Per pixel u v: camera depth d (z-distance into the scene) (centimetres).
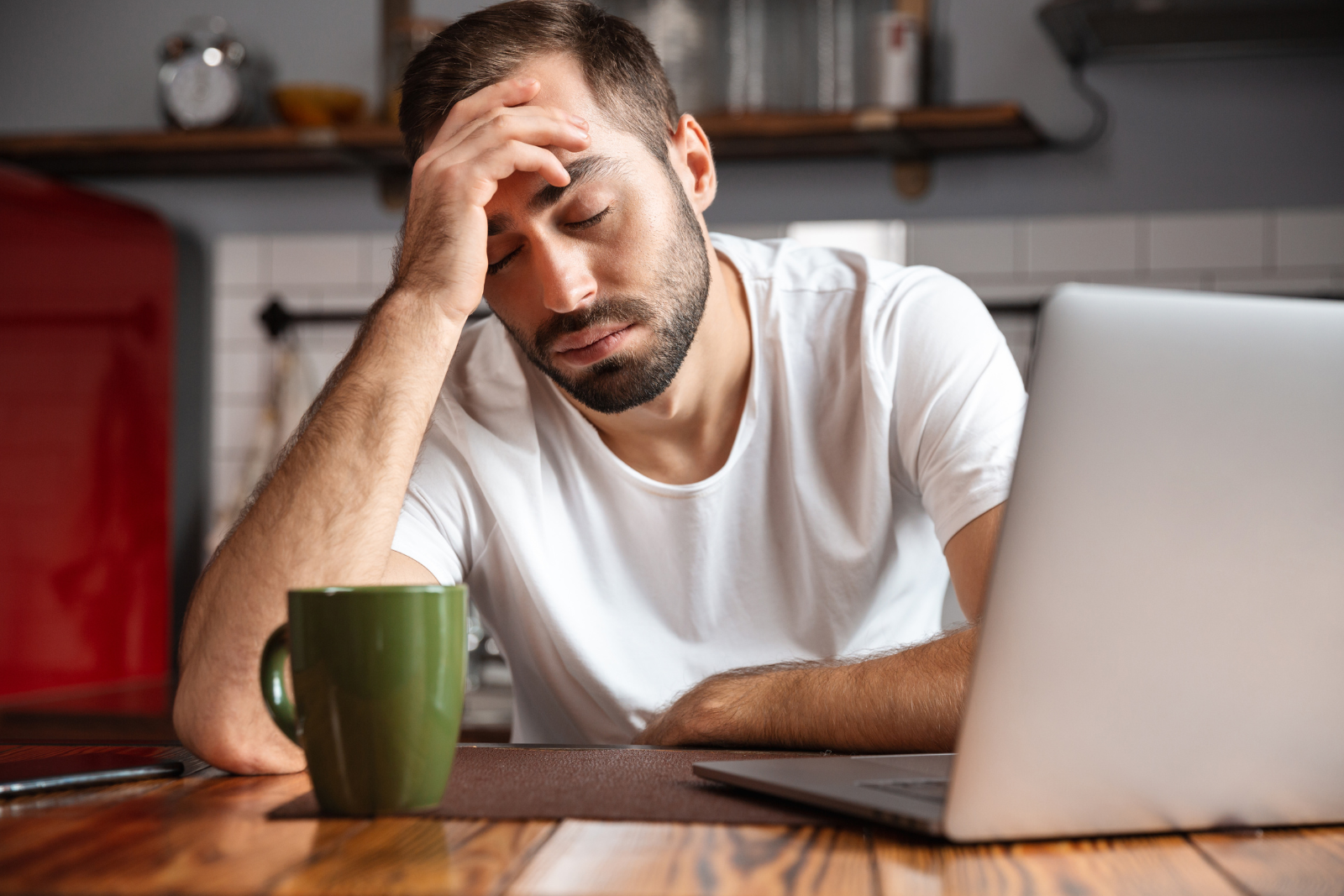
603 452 127
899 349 125
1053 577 53
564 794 65
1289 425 56
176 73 273
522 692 140
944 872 51
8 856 52
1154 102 262
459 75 110
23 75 299
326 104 269
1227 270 258
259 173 291
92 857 52
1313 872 52
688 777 71
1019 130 249
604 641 129
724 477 126
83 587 260
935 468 119
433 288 97
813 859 52
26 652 245
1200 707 57
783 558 129
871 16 266
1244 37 250
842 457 127
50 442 252
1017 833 55
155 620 278
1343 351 56
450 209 99
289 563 86
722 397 126
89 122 296
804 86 267
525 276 107
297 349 286
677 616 130
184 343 291
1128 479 54
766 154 268
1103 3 232
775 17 267
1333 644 58
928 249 269
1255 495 56
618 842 55
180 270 292
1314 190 255
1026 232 266
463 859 52
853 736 87
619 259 106
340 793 60
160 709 221
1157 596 55
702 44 264
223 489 287
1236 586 56
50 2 299
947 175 269
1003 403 120
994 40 266
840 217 273
